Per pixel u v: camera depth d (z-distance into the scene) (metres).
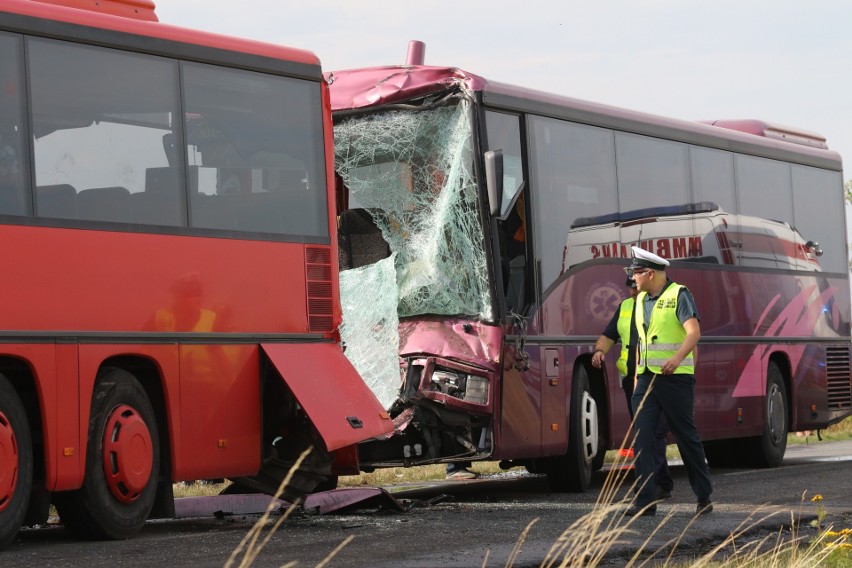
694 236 20.91
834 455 26.70
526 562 10.27
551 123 17.86
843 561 10.67
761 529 13.02
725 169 21.94
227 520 14.62
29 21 11.38
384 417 14.34
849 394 25.31
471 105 16.55
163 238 12.34
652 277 13.80
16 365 11.27
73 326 11.42
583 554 8.89
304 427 13.95
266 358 13.34
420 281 16.59
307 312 13.88
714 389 21.23
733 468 23.06
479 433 16.31
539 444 16.94
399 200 16.86
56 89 11.54
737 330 21.91
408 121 16.88
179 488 18.41
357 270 16.91
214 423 12.79
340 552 10.80
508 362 16.44
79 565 9.95
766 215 23.03
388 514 14.42
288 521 13.67
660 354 13.68
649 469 13.76
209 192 12.89
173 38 12.68
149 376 12.55
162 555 10.62
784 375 23.58
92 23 11.93
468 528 12.76
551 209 17.62
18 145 11.13
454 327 16.39
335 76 17.41
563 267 17.69
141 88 12.34
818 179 24.78
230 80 13.27
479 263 16.44
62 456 11.26
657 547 11.65
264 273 13.39
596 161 18.69
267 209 13.52
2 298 10.85
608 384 18.39
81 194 11.62
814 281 24.34
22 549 11.17
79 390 11.43
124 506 12.05
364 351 16.59
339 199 17.17
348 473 14.38
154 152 12.38
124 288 11.92
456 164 16.61
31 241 11.13
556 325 17.44
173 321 12.38
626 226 19.19
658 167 20.14
